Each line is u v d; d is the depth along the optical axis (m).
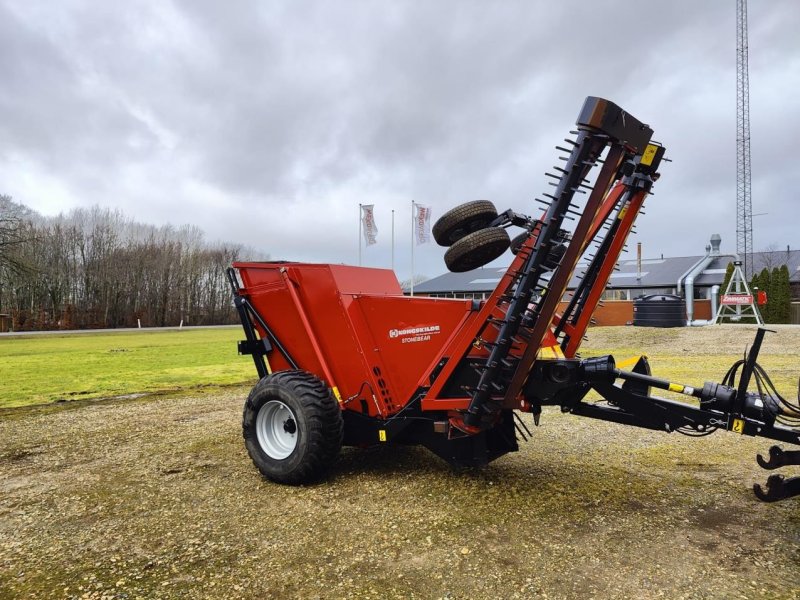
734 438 6.17
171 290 67.44
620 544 3.42
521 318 3.89
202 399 9.48
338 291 4.98
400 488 4.55
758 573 3.04
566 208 3.70
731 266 30.70
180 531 3.72
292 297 5.19
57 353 19.94
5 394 10.15
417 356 4.65
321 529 3.72
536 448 5.78
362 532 3.66
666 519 3.82
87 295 61.78
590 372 3.94
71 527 3.82
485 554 3.30
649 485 4.55
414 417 4.61
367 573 3.09
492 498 4.27
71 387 11.05
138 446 6.15
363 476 4.90
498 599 2.79
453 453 4.47
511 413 4.54
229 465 5.35
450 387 4.45
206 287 72.62
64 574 3.12
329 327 5.05
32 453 5.90
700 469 5.01
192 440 6.41
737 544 3.41
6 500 4.39
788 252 47.22
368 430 4.88
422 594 2.85
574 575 3.03
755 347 3.52
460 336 4.41
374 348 4.86
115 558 3.32
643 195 4.36
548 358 4.06
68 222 72.81
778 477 3.44
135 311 63.12
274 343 5.52
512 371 3.96
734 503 4.12
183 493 4.52
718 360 13.74
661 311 21.61
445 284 48.31
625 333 19.86
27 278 43.22
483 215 4.80
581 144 3.61
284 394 4.66
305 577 3.05
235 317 72.06
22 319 51.81
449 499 4.27
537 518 3.86
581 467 5.09
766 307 29.86
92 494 4.52
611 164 3.69
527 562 3.19
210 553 3.38
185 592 2.90
